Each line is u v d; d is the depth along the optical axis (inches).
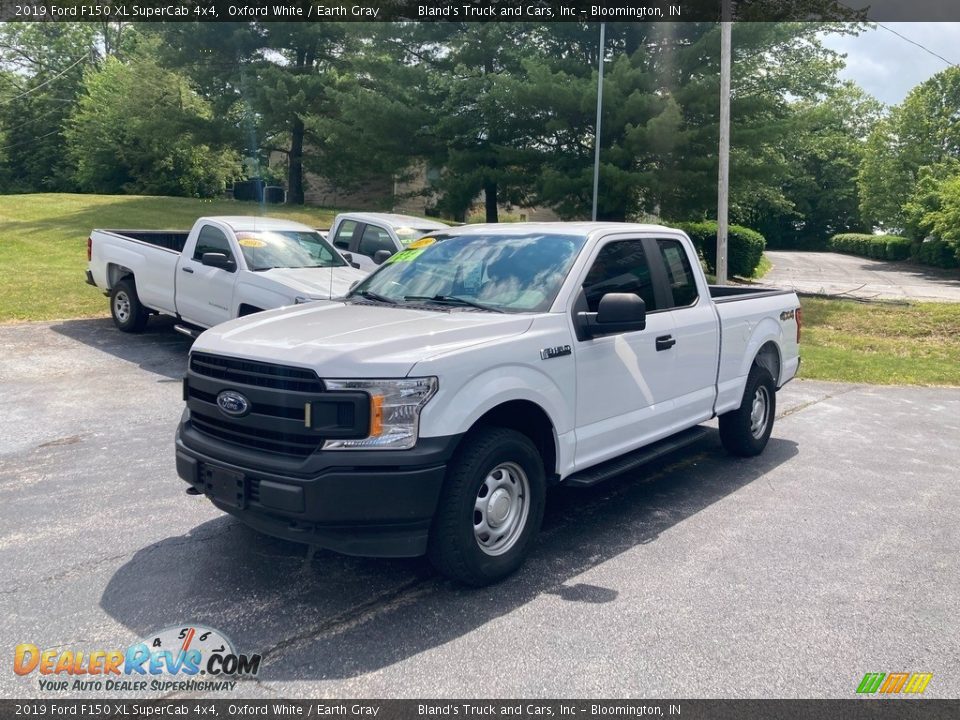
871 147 1845.5
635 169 784.9
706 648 153.6
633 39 832.3
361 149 977.5
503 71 834.2
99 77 1756.9
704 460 288.2
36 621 159.2
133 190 1713.8
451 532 166.9
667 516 227.5
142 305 470.0
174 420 313.9
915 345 591.5
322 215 1239.5
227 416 169.9
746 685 141.5
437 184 935.0
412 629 158.7
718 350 256.1
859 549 205.0
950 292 951.0
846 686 141.9
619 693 138.3
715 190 791.1
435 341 170.7
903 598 177.2
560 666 146.3
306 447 160.6
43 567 183.2
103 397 345.1
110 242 486.6
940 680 144.5
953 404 407.5
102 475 248.7
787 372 310.2
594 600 172.9
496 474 178.7
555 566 190.5
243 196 1430.9
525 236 220.4
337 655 148.8
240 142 1342.3
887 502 243.9
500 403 174.4
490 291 205.0
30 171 2097.7
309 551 194.9
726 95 665.0
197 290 420.2
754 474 271.6
